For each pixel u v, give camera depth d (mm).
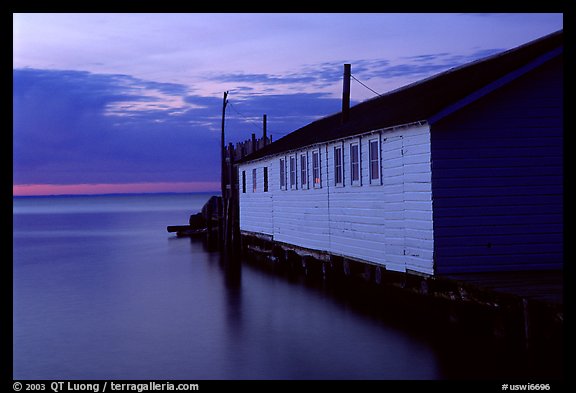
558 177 18109
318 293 23562
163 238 56906
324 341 16094
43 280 30234
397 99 26656
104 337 17594
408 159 18844
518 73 17641
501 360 13648
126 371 14203
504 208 17891
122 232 67188
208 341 16641
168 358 15141
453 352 14484
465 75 21797
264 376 13406
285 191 31031
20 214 135000
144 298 24078
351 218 23219
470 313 16266
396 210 19641
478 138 17828
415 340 15695
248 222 38531
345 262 23922
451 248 17656
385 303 21016
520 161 17984
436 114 17406
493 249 17812
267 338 16688
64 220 100688
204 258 38281
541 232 18016
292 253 30750
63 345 16844
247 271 31328
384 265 20516
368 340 15930
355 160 22922
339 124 28484
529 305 13203
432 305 18578
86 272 33094
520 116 17984
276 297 23109
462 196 17750
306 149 27828
